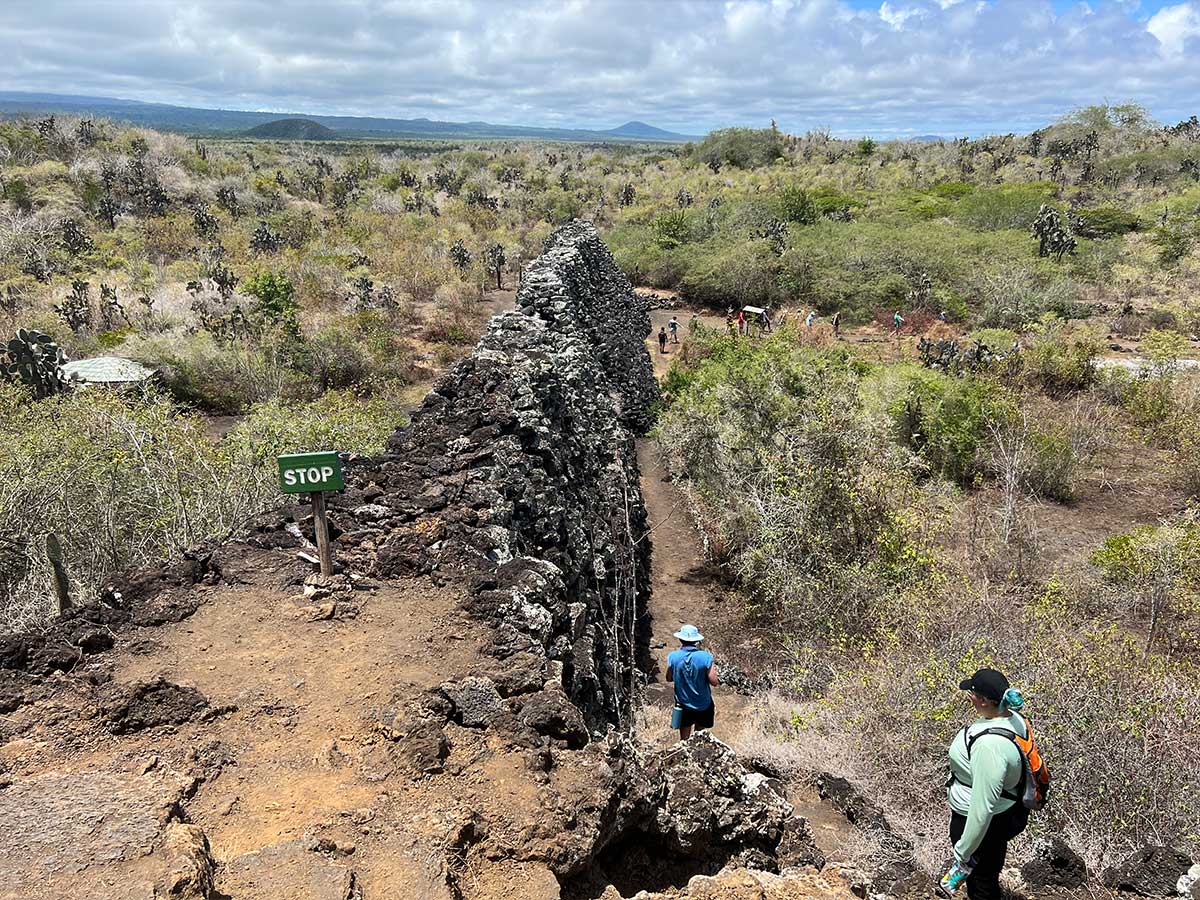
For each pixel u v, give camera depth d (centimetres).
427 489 691
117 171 5541
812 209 5297
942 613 949
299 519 642
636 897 341
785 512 1274
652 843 410
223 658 482
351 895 292
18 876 279
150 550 1021
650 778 416
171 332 2688
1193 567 1221
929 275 4016
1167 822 644
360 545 612
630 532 1223
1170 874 573
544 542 757
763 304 4181
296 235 5009
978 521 1474
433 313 3678
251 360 2520
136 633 502
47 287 3422
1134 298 3738
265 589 560
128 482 1068
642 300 4019
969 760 480
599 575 953
